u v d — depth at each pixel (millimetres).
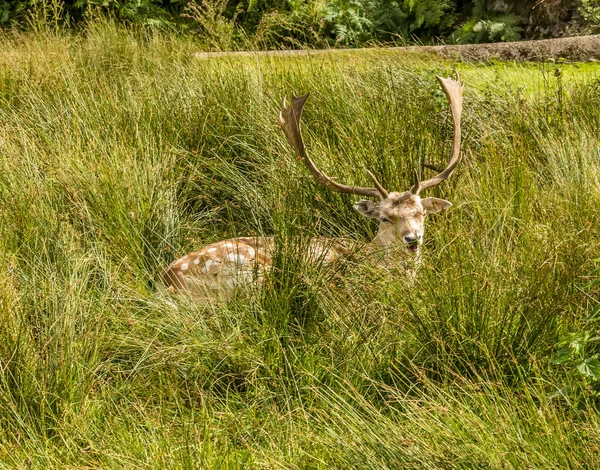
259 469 7203
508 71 17984
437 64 16359
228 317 9219
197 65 15859
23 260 10133
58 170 11492
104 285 9852
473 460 6734
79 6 23859
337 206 11617
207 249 10344
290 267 9461
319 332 9016
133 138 13070
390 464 6852
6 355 8273
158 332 8898
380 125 12836
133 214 11203
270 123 13289
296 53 17531
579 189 10812
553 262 8984
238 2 24141
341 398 7707
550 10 23828
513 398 7703
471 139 13156
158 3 25328
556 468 6613
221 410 8242
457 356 8359
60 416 8062
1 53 17250
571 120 13789
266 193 12148
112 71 16484
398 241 9891
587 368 7547
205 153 13297
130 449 7562
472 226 10156
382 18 25156
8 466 7301
